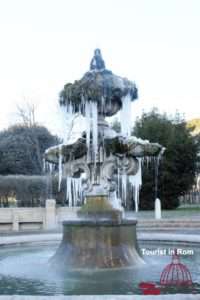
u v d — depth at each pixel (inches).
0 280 325.7
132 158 412.2
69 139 413.1
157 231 815.1
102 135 400.5
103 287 294.4
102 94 382.6
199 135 1615.4
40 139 1818.4
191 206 1647.4
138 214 1107.3
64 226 388.2
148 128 1440.7
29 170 1724.9
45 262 406.6
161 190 1390.3
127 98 398.0
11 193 1144.2
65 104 401.7
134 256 377.7
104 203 388.8
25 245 547.2
